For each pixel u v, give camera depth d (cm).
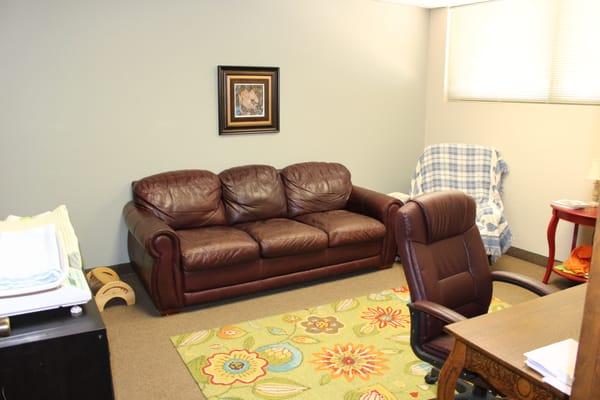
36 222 186
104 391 141
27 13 352
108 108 388
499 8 460
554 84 425
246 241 361
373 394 257
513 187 465
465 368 168
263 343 308
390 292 386
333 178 458
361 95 499
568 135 416
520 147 454
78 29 369
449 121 519
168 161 418
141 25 389
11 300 134
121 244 413
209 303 365
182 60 408
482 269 248
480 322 174
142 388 261
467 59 496
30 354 130
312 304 365
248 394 257
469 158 469
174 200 388
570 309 185
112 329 324
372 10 486
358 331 324
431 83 533
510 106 457
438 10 513
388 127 523
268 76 446
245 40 431
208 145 432
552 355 148
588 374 124
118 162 399
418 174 488
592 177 384
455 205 242
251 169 430
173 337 314
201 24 410
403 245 224
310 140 480
